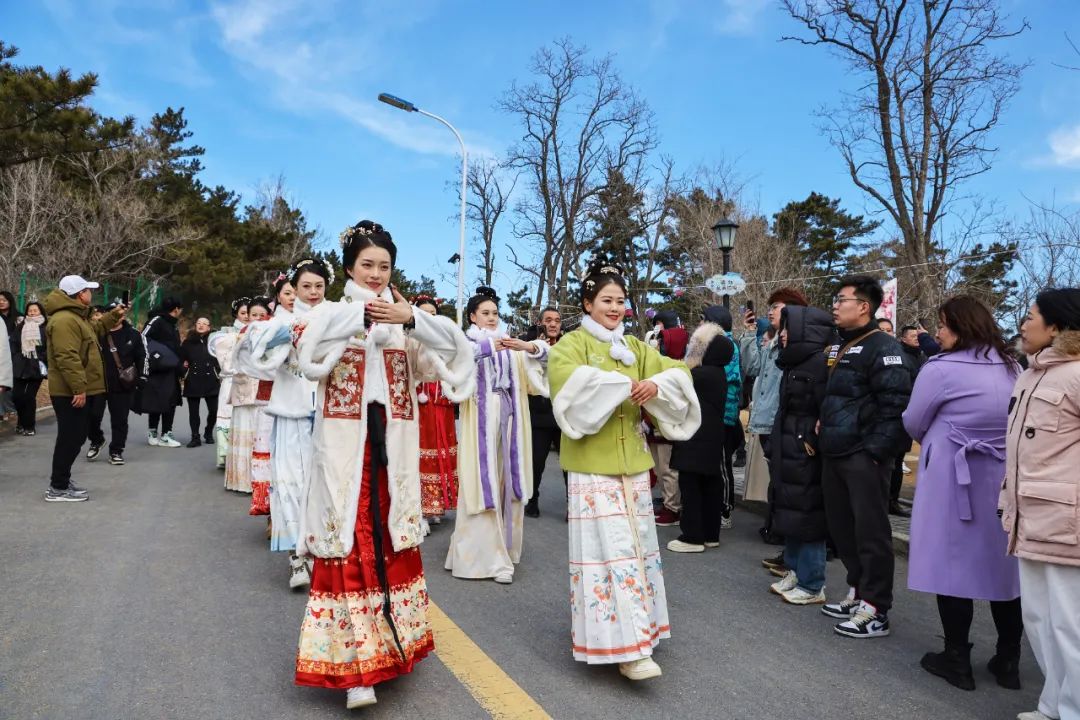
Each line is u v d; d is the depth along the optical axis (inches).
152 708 121.2
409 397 134.3
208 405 430.9
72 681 129.2
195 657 141.3
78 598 169.2
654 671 133.4
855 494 167.8
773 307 235.6
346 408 126.7
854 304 171.8
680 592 195.0
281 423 187.5
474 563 201.2
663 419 146.9
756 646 159.0
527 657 148.5
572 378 137.4
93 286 274.5
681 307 1294.3
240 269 1238.3
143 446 407.5
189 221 1241.4
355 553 124.6
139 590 176.6
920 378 151.0
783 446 187.8
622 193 1230.9
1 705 119.9
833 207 1489.9
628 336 155.0
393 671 125.6
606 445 140.0
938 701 135.3
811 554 186.4
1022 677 148.3
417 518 132.7
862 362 168.9
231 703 124.2
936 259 711.7
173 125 1470.2
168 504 267.7
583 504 138.9
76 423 263.0
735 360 266.5
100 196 1054.4
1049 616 121.4
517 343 212.8
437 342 129.2
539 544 240.5
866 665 150.4
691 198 1241.4
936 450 146.7
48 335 263.3
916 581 145.7
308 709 123.4
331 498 123.2
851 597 179.6
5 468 319.0
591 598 135.8
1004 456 141.8
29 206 944.3
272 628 157.2
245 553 211.8
